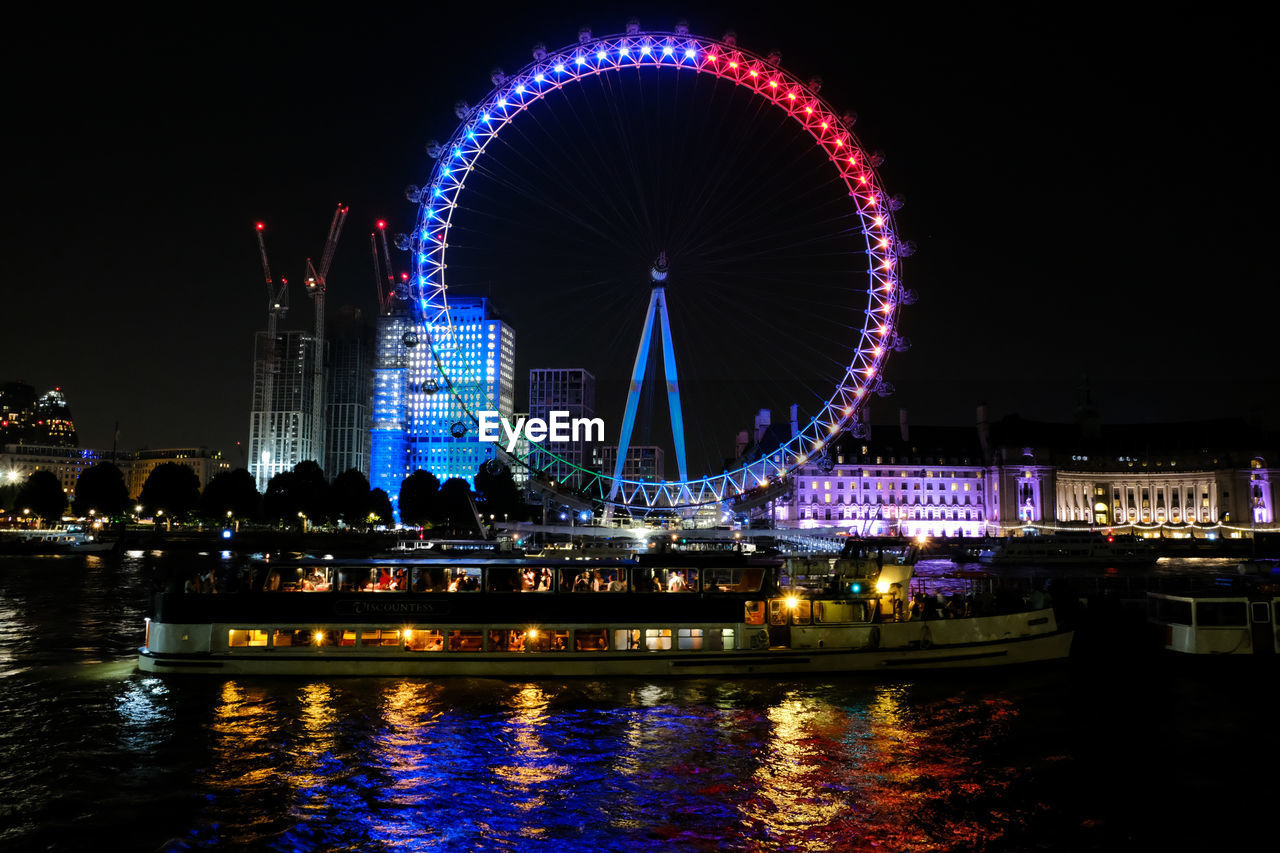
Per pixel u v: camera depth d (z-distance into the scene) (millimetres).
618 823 29891
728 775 34406
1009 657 52062
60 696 45219
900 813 30891
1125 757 36562
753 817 30500
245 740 38188
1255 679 49625
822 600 51844
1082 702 45062
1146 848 28359
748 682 48781
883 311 95375
